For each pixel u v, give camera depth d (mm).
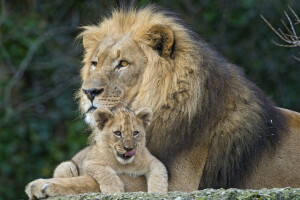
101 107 10289
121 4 11727
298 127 11555
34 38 21000
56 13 21438
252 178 11055
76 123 20234
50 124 20828
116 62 10586
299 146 11320
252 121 10875
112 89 10430
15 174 20203
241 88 11047
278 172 11148
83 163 10484
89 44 11500
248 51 21156
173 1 20578
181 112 10438
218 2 21219
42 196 9727
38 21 21281
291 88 21062
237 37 21312
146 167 10086
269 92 20906
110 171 9984
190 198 8719
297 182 11211
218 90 10680
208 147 10672
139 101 10516
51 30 20938
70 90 21016
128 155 9820
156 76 10508
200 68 10562
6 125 20500
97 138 10234
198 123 10500
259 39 21203
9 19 21141
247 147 10836
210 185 10852
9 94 20312
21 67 20344
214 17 21141
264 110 11141
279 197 8508
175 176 10391
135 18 11102
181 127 10445
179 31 10805
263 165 11078
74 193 9797
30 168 20312
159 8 11305
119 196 9008
